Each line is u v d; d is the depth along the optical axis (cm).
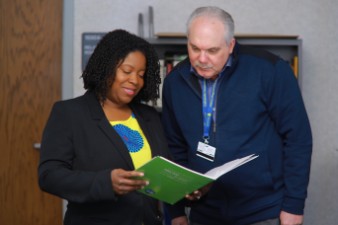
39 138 324
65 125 147
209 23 169
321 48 313
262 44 285
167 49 301
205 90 189
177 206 200
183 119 193
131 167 149
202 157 187
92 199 133
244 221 189
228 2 314
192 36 171
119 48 152
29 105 323
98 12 318
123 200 148
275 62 186
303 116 185
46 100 324
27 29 322
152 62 162
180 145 202
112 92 155
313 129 314
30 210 324
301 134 185
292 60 295
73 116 149
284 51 302
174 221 202
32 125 323
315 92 314
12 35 322
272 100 185
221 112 186
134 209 149
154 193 146
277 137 190
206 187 166
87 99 155
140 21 311
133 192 150
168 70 285
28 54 323
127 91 154
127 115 161
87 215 146
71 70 322
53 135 146
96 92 156
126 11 317
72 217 148
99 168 146
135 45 155
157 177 137
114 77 152
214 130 186
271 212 187
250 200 188
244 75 186
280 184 190
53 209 325
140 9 317
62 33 322
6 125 323
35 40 323
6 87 323
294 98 184
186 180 138
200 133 189
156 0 316
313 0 312
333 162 315
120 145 149
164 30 316
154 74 163
